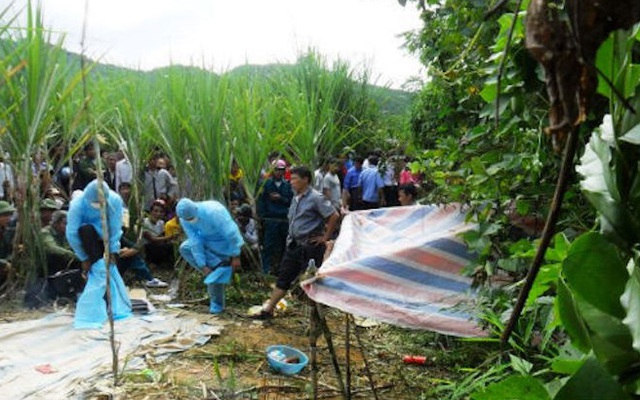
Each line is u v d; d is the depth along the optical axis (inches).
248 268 295.4
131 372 165.8
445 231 132.8
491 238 110.2
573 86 29.1
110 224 209.5
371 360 177.2
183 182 287.9
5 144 226.1
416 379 162.4
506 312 95.8
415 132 196.9
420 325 107.2
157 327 204.5
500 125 83.0
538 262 32.5
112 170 341.4
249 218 293.1
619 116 38.4
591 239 39.3
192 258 236.7
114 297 212.8
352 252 130.6
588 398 37.5
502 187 102.7
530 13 30.4
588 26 28.2
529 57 57.6
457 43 122.8
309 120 315.0
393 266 118.3
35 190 230.4
